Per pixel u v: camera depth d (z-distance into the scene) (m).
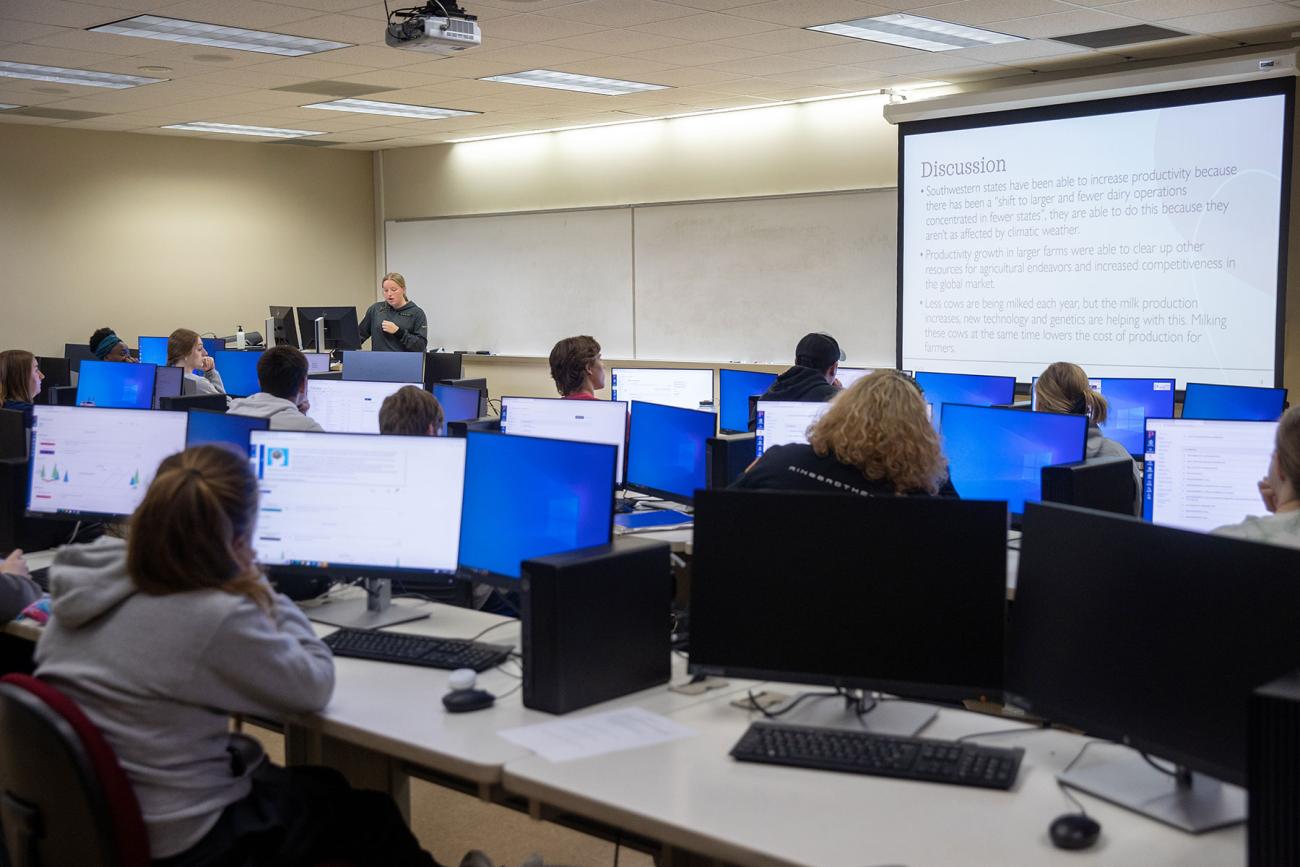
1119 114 7.07
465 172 10.98
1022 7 5.59
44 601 2.65
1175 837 1.57
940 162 7.86
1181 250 6.92
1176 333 6.98
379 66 6.96
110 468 3.21
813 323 8.70
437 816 3.25
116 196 9.94
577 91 8.01
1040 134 7.40
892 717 2.03
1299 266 6.63
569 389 4.45
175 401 4.89
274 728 2.73
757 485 2.54
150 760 1.84
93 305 9.84
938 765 1.78
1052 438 3.47
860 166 8.38
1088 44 6.58
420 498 2.52
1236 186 6.67
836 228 8.52
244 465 1.96
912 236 8.06
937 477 2.47
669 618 2.21
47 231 9.53
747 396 5.75
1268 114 6.51
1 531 3.37
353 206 11.69
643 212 9.66
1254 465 3.09
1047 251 7.46
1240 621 1.54
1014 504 3.55
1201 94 6.74
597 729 1.96
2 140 9.23
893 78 7.59
